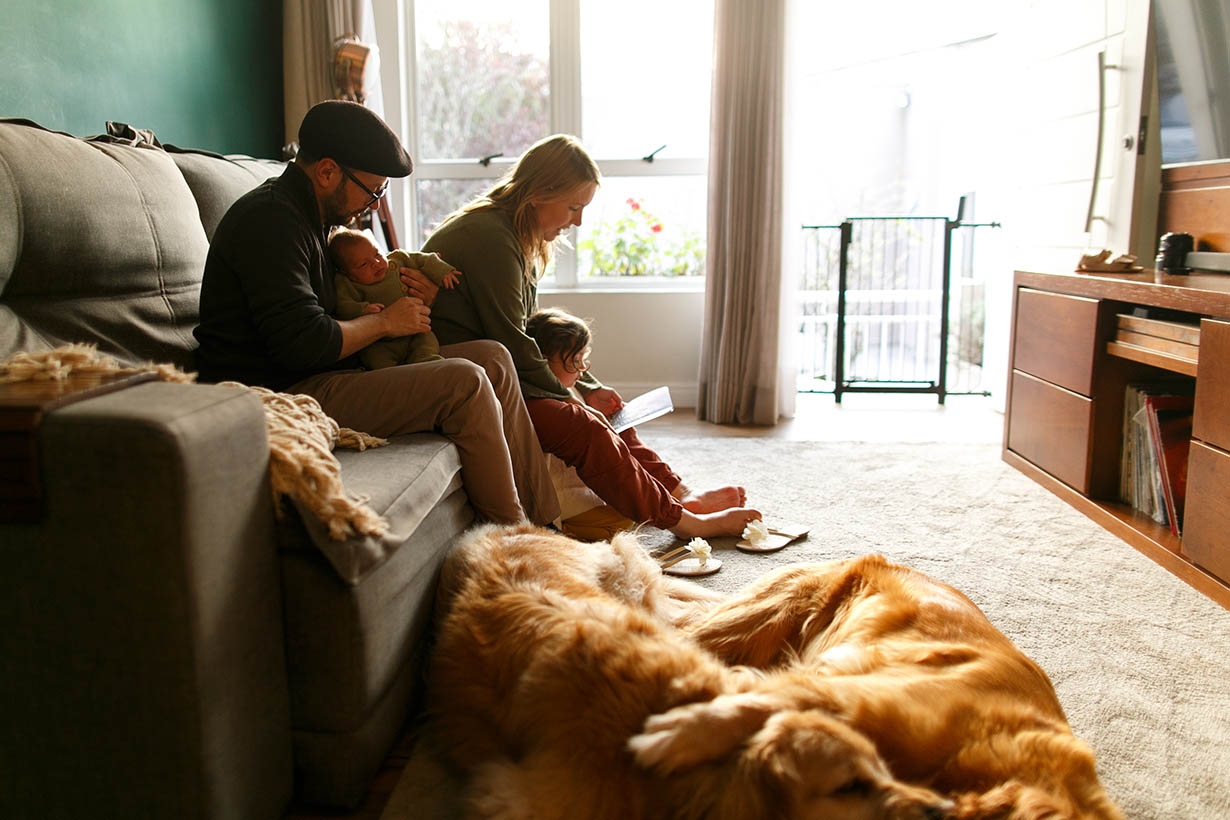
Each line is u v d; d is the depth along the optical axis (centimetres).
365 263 214
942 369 453
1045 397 307
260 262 185
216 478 108
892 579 139
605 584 161
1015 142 421
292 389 192
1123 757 149
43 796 110
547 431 231
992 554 243
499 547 158
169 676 104
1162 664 182
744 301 410
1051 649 188
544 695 114
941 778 91
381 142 198
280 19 396
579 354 257
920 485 310
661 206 450
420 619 153
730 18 396
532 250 252
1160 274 277
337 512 124
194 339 202
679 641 122
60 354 125
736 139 401
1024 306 326
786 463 339
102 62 263
